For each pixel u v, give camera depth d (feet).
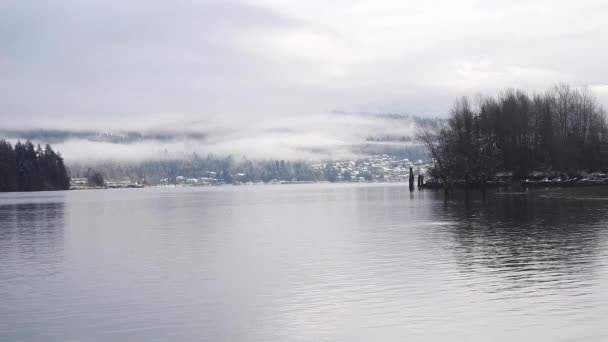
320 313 74.13
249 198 514.68
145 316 74.79
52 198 580.71
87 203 438.81
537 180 421.18
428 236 150.61
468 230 161.58
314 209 297.94
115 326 70.90
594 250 117.60
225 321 71.77
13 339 66.90
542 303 75.77
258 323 70.64
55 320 74.13
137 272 105.70
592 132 428.56
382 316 71.92
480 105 458.91
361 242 142.10
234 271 104.37
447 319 69.87
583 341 61.00
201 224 211.20
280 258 118.73
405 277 94.73
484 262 107.14
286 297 82.89
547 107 426.51
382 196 448.65
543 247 123.44
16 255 132.77
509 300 77.82
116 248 141.69
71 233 182.91
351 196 488.85
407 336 64.34
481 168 426.10
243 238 158.20
